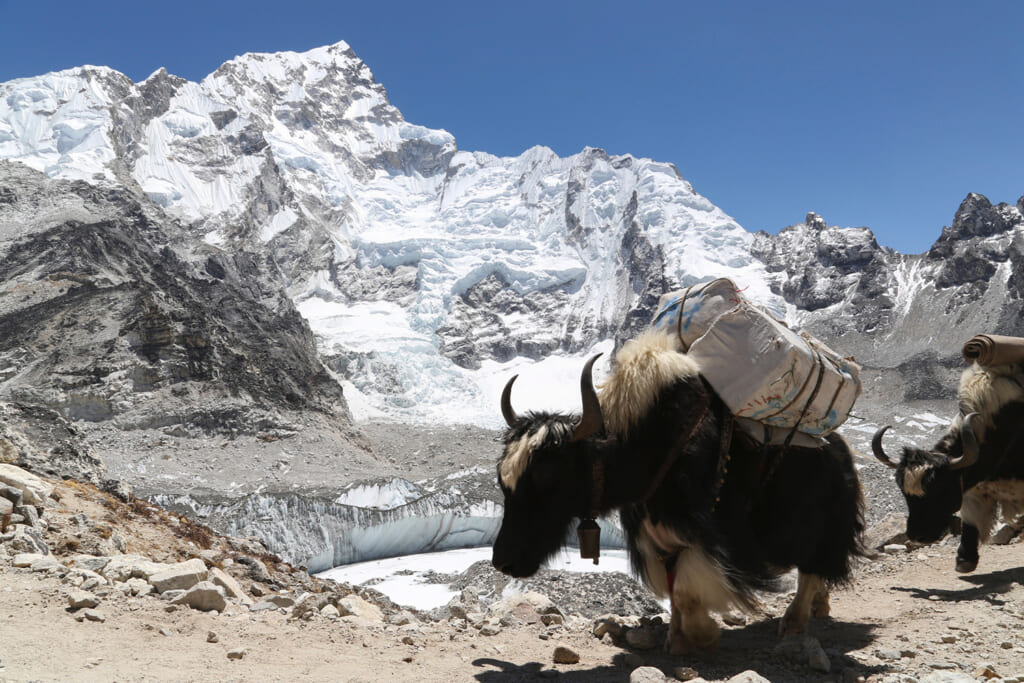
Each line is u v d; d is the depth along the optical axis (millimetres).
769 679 5113
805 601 6297
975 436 8398
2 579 5906
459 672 5090
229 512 63438
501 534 5156
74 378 114438
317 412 133875
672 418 5316
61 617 5301
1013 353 8781
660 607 13430
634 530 5629
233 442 112375
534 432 5125
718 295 5852
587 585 13711
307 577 10656
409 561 64375
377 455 130125
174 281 177625
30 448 10789
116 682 4188
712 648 5691
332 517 65250
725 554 5277
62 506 8977
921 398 164500
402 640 5770
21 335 126125
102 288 139125
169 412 114312
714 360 5664
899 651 5781
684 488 5254
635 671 4805
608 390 5469
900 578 9297
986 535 9203
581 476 5164
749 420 5781
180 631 5418
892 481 44281
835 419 6094
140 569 6488
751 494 5770
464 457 128625
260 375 131125
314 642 5516
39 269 156750
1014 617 6766
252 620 5871
